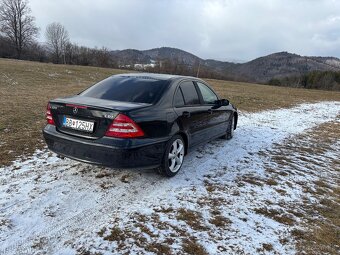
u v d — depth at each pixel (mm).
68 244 2830
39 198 3584
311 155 6363
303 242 3117
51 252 2705
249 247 2963
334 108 17734
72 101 3934
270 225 3389
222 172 4848
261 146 6672
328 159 6191
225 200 3883
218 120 5941
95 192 3842
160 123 4004
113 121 3598
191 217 3414
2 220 3109
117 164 3646
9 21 69375
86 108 3709
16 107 8930
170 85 4531
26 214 3248
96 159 3705
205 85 5688
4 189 3723
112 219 3277
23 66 27344
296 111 14336
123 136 3604
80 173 4344
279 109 14398
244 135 7648
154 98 4195
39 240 2859
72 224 3143
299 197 4176
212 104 5609
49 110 4109
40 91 14781
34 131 6344
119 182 4160
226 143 6641
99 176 4289
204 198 3891
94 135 3717
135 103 4000
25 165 4492
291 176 4953
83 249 2768
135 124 3654
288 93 28391
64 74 26234
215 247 2922
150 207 3570
